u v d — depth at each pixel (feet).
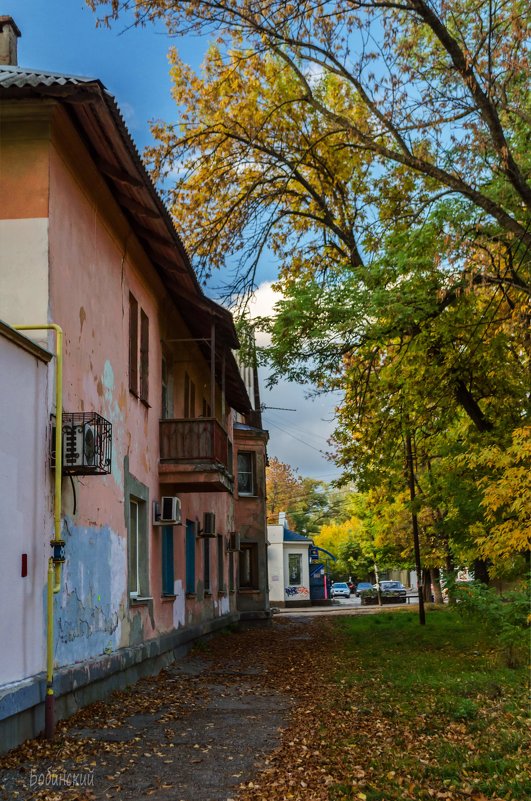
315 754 23.66
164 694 36.45
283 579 178.60
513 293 52.75
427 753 24.14
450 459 68.28
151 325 50.21
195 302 51.88
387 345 60.80
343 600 230.48
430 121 45.34
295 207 67.41
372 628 82.12
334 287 53.67
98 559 35.29
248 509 103.40
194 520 66.95
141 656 41.27
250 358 58.70
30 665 25.81
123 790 19.97
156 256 46.26
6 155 30.42
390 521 117.08
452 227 49.08
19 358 26.08
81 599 32.32
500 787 20.22
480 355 61.11
